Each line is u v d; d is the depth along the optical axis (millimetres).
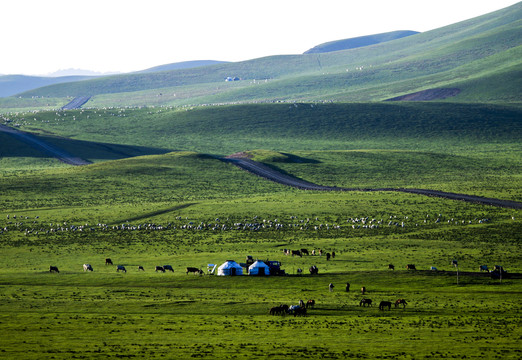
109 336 103500
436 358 91438
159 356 91875
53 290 143750
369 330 108688
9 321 112188
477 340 101875
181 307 126562
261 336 104500
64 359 89688
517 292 143250
